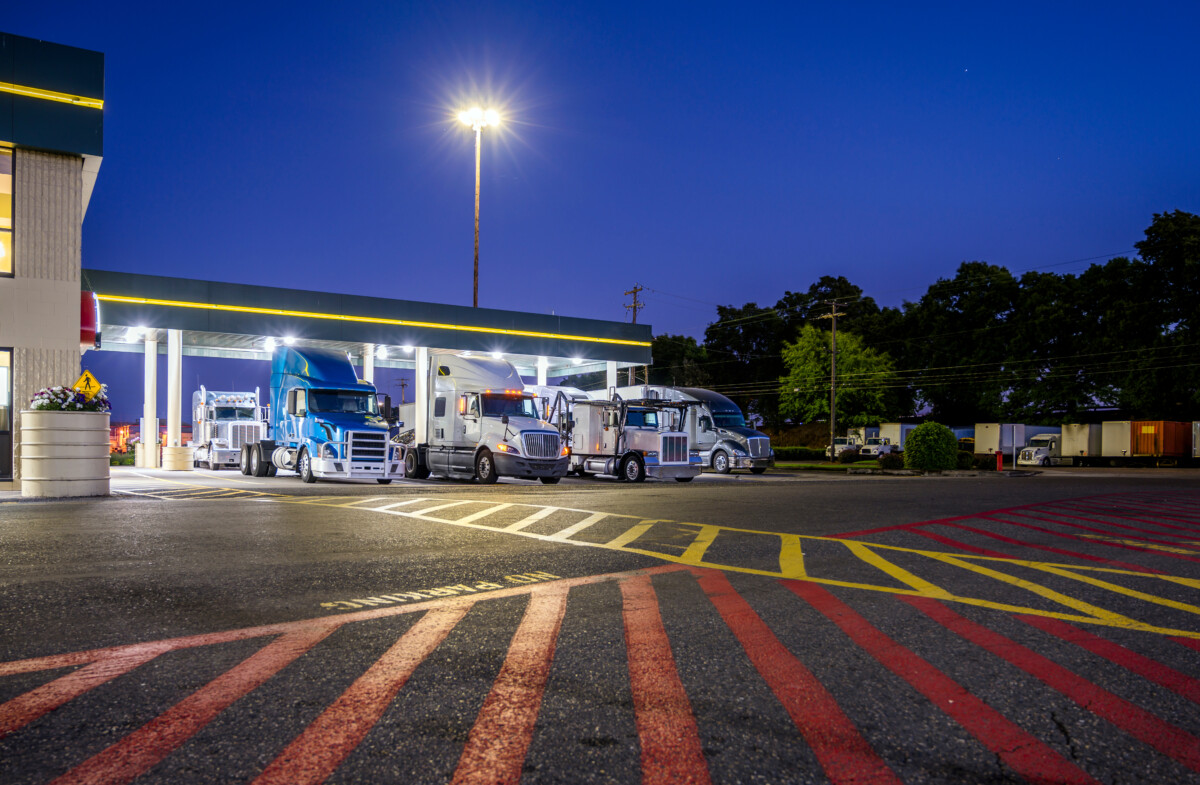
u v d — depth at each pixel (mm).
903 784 2506
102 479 13000
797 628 4562
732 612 4957
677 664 3789
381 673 3570
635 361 36000
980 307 61125
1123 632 4594
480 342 31719
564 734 2869
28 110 15594
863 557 7391
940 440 32531
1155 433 42812
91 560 6406
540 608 4996
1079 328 55844
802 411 58844
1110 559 7602
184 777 2463
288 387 21344
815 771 2590
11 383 15391
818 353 58469
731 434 29609
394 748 2713
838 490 17750
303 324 28109
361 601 5113
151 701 3158
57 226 15945
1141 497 16516
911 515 11781
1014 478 27422
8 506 11070
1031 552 7992
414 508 11609
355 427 19219
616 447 22500
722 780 2502
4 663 3650
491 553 7270
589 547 7789
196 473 25266
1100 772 2629
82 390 12883
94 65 16312
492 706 3162
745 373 75000
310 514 10383
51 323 15797
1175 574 6738
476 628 4438
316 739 2785
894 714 3148
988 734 2951
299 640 4113
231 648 3943
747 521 10531
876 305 74000
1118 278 52906
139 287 25375
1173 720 3135
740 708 3188
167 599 5039
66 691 3264
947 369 62531
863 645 4207
